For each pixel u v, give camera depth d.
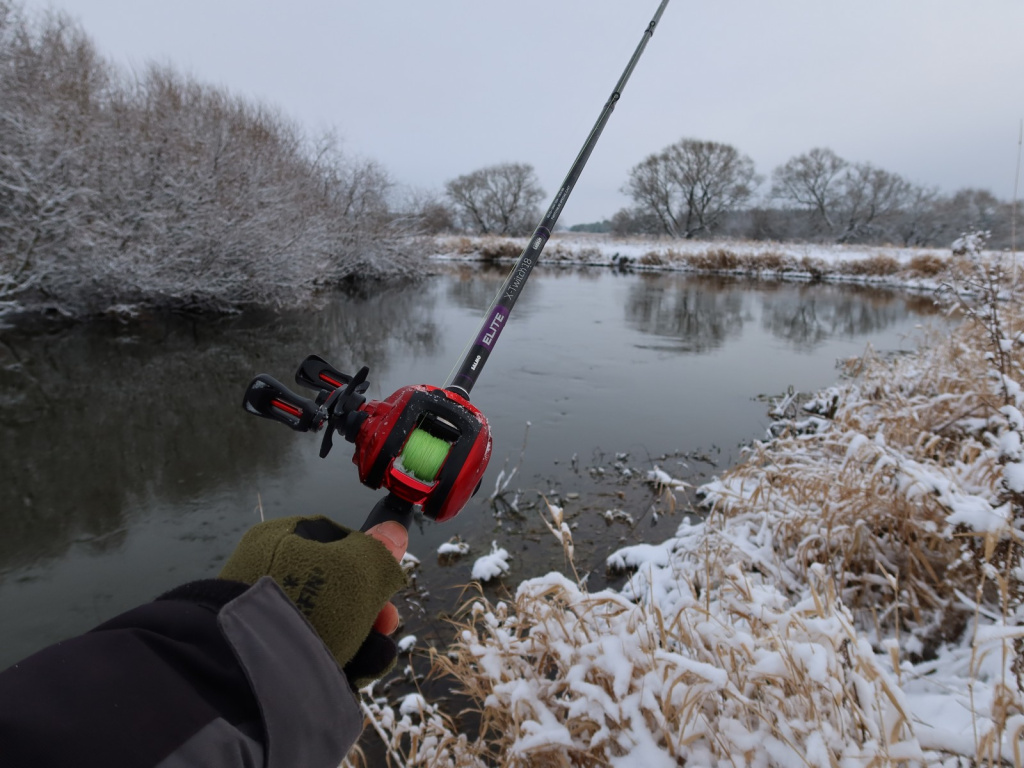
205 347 7.77
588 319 12.12
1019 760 1.22
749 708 1.51
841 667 1.52
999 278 3.89
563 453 4.94
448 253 30.20
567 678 1.72
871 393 5.59
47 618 2.92
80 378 6.32
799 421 5.73
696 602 1.81
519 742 1.64
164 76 11.68
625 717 1.59
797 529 2.85
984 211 35.72
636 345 9.45
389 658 0.75
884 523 2.66
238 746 0.54
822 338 10.57
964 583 2.23
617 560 3.30
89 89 9.12
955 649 2.15
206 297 9.21
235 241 9.09
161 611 0.60
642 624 1.82
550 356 8.49
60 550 3.45
